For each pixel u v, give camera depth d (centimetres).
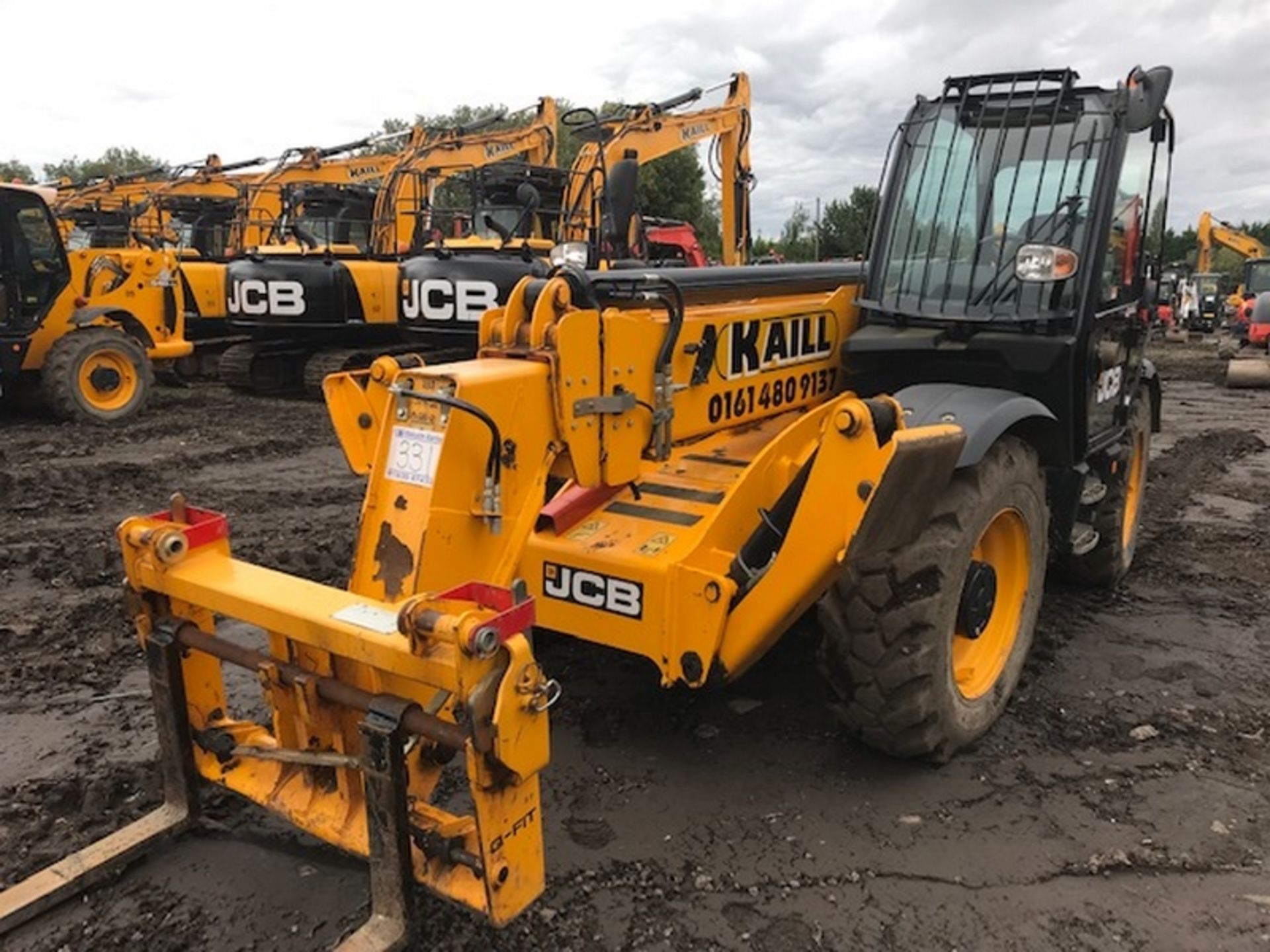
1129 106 374
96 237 1519
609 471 302
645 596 310
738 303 373
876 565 311
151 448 887
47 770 339
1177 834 300
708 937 257
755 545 320
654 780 329
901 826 304
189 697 285
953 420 327
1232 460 896
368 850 243
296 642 255
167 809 293
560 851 292
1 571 545
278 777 274
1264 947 254
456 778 323
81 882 269
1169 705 384
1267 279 2267
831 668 323
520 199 1094
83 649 441
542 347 282
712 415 347
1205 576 539
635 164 400
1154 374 537
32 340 976
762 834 300
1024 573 367
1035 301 381
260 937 255
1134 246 441
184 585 262
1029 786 326
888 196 409
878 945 255
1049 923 262
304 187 1341
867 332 396
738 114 1253
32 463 810
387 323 1198
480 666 211
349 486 751
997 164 390
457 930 253
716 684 317
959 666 351
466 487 261
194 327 1317
